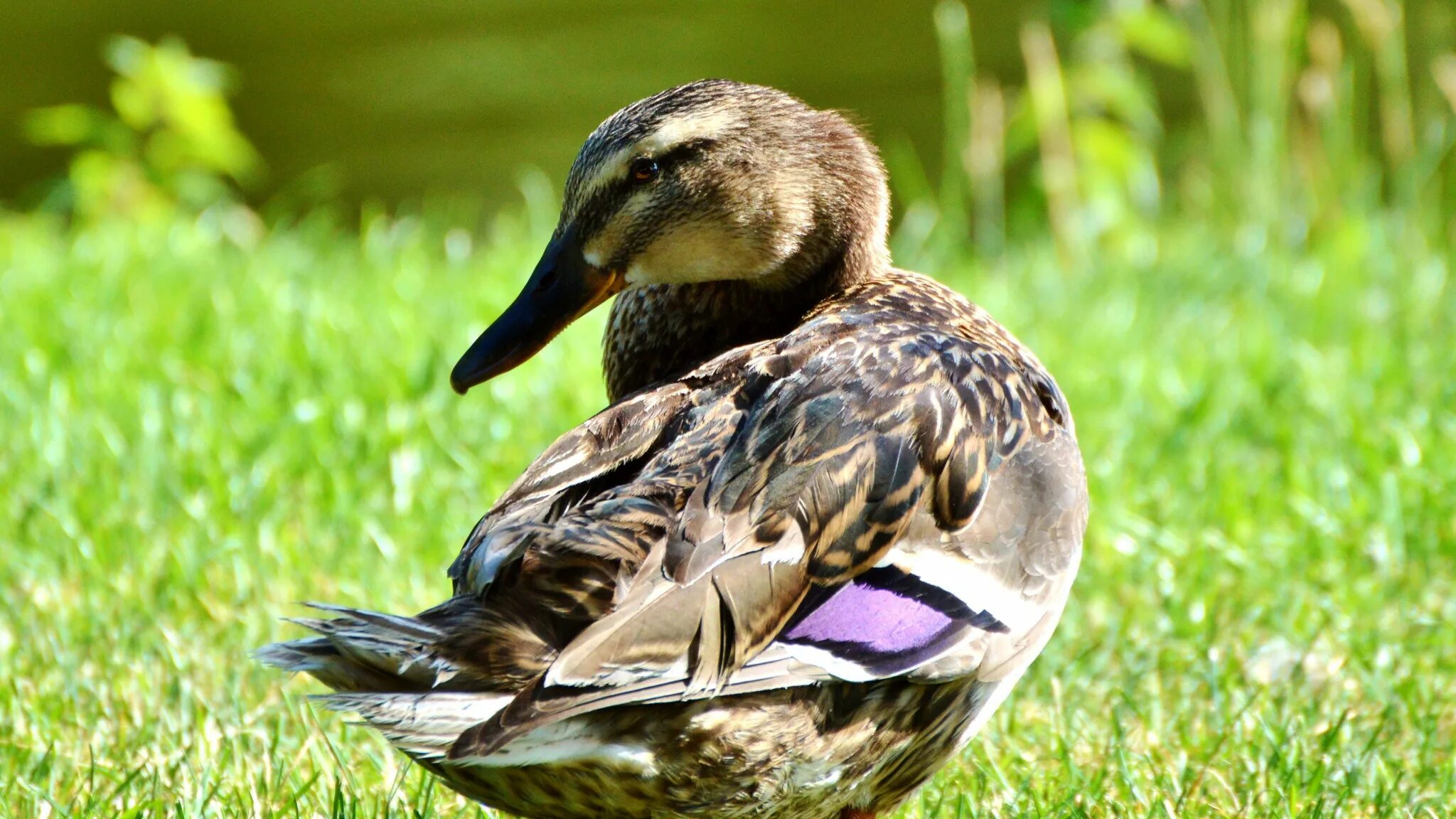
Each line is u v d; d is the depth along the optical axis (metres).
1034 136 18.03
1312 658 8.84
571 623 5.66
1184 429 11.33
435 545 10.04
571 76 30.91
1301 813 7.30
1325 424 11.55
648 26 33.94
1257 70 18.53
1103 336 13.70
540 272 7.77
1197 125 23.98
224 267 15.18
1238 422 11.62
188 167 19.56
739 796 5.92
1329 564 9.84
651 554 5.74
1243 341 13.42
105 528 9.98
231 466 10.76
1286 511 10.48
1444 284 14.80
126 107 19.22
